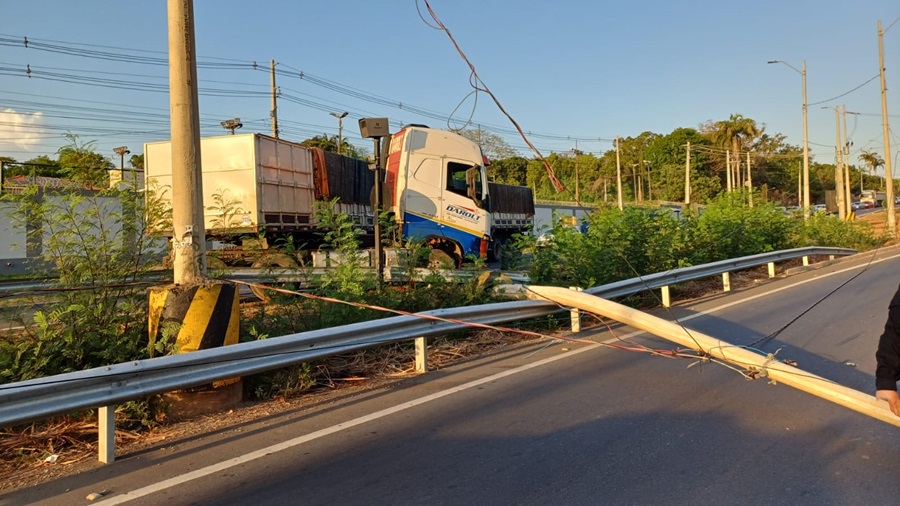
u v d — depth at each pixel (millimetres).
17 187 6656
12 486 4180
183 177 5777
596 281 11445
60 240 6211
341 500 3863
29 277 6602
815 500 3773
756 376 4727
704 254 15594
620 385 6359
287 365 5723
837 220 26562
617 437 4883
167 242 7207
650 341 8492
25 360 5723
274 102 35000
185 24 5773
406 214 14625
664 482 4051
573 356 7703
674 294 13352
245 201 13711
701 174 87062
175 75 5762
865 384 6215
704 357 5215
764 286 14391
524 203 30844
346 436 5008
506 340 8766
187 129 5801
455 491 3963
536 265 11312
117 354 6004
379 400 5984
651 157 92938
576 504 3764
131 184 6848
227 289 5777
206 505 3826
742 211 19359
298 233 15883
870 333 8625
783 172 96562
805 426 5062
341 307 7781
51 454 4758
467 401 5898
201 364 5012
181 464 4492
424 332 6953
